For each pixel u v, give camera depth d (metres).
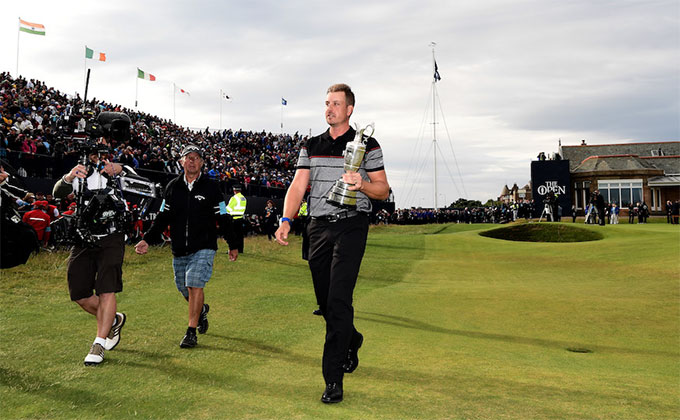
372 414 2.86
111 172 4.35
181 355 4.27
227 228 5.00
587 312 7.06
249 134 47.75
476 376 3.72
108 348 4.43
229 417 2.82
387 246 20.62
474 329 5.86
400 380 3.58
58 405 3.02
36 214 11.30
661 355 4.72
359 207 3.47
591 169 47.69
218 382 3.50
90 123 4.27
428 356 4.38
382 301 7.84
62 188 4.14
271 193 33.62
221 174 28.55
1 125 17.06
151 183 4.63
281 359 4.15
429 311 7.01
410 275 12.30
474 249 19.77
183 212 4.83
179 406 3.01
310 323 5.80
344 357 3.20
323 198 3.52
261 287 9.05
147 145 26.31
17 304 6.57
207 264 4.79
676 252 15.50
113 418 2.82
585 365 4.23
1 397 3.14
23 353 4.23
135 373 3.71
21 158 15.88
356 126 3.39
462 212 48.09
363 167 3.56
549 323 6.29
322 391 3.31
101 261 4.16
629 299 8.22
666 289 9.64
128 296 7.69
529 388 3.41
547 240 27.12
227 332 5.28
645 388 3.46
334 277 3.33
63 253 11.61
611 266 14.20
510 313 6.94
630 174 46.56
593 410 2.95
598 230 25.91
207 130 42.66
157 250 13.77
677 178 46.97
